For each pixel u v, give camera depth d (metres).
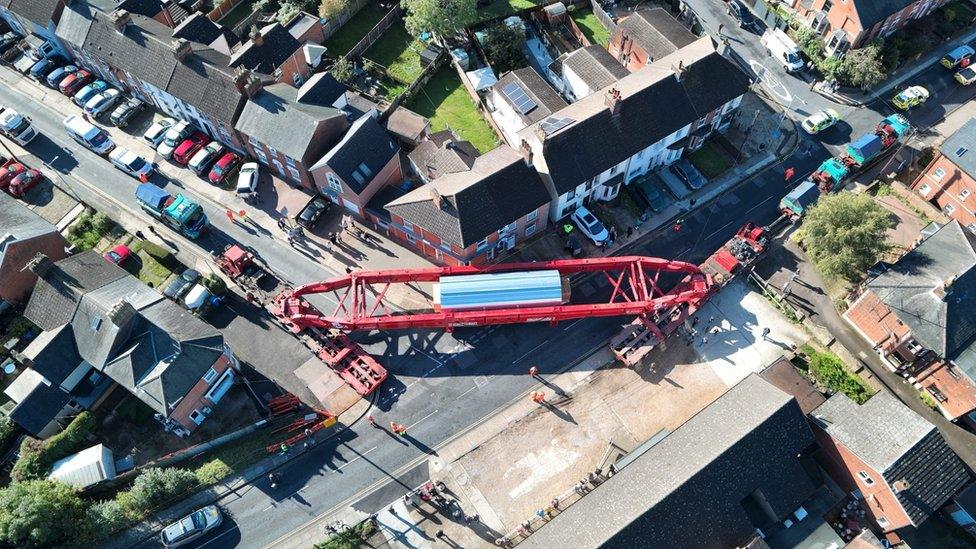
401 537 56.09
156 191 73.38
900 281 61.75
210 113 75.31
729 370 64.44
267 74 79.06
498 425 61.75
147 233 73.56
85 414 59.34
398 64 87.25
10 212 69.31
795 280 69.88
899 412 55.28
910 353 61.69
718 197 76.06
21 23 86.25
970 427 61.53
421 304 69.38
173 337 58.75
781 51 86.94
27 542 52.12
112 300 61.12
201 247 72.69
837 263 63.88
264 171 78.81
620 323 67.69
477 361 65.50
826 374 62.47
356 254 72.44
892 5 82.56
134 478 58.81
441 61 86.81
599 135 70.12
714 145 80.38
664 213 75.00
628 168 73.94
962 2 91.31
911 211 74.25
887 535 55.62
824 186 75.06
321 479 59.12
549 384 64.12
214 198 76.44
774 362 61.88
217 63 77.44
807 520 55.53
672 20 84.12
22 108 83.25
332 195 74.56
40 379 60.28
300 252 72.56
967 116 82.12
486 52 86.94
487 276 64.12
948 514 56.47
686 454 53.75
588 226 71.81
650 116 72.00
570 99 84.94
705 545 51.19
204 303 67.25
